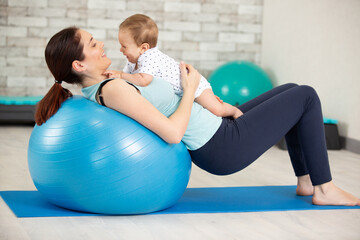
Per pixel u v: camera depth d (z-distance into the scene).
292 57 5.90
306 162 2.60
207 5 6.70
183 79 2.38
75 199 2.25
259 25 6.84
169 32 6.65
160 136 2.23
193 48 6.73
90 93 2.26
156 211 2.42
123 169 2.15
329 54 5.05
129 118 2.21
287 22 6.02
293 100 2.50
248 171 3.63
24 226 2.16
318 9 5.27
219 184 3.17
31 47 6.30
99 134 2.15
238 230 2.19
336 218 2.40
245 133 2.44
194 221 2.30
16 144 4.53
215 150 2.42
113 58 6.49
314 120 2.52
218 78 5.75
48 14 6.29
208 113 2.45
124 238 2.04
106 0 6.40
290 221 2.34
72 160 2.15
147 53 2.52
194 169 3.65
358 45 4.55
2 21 6.19
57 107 2.28
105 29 6.43
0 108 5.48
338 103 4.90
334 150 4.72
